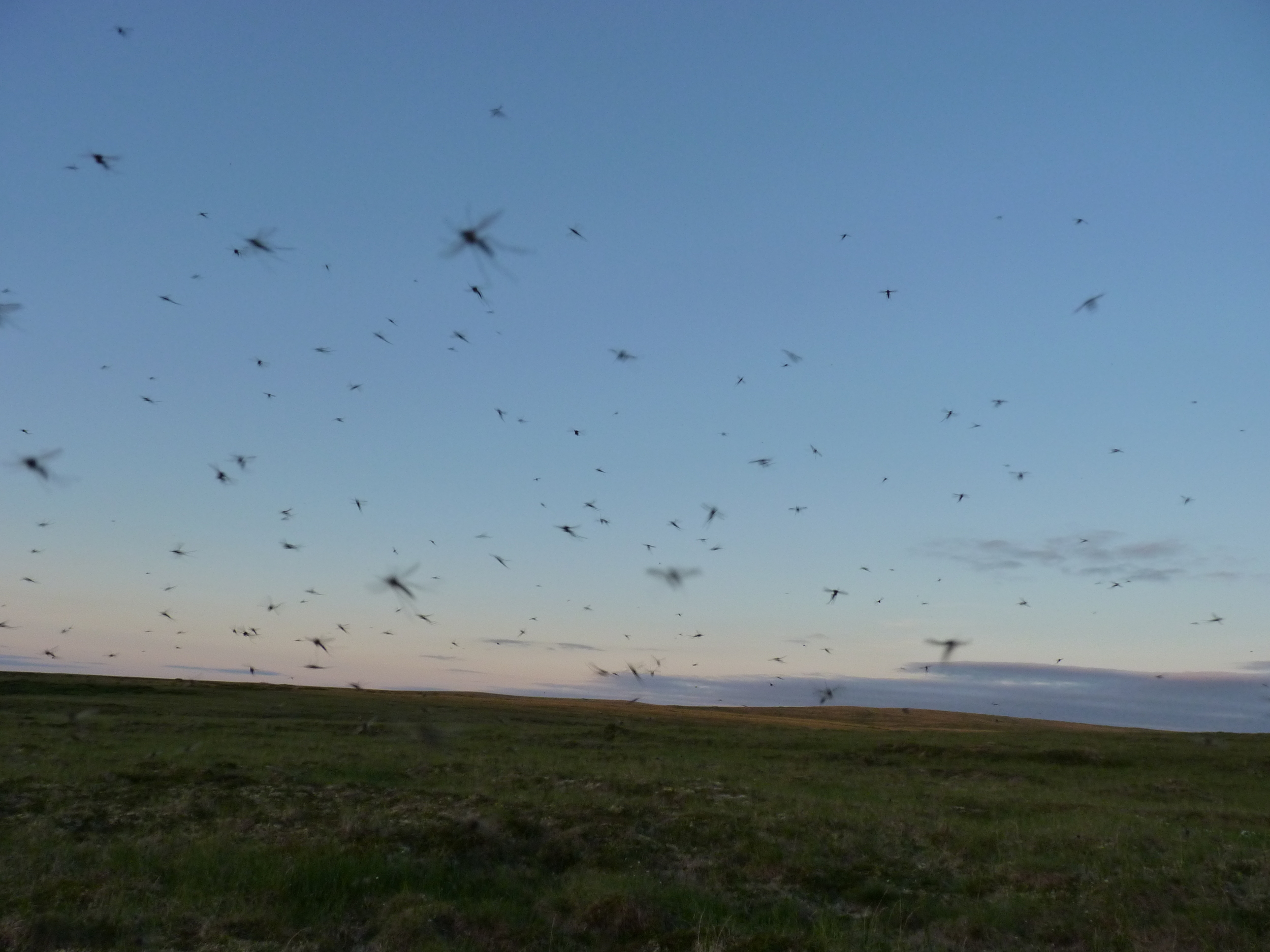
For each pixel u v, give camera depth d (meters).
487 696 84.38
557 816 18.50
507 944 12.61
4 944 11.16
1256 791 33.22
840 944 12.70
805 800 23.33
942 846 18.33
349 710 53.44
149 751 28.33
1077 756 40.62
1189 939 13.35
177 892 13.42
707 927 13.12
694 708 81.75
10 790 19.41
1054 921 13.86
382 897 13.87
